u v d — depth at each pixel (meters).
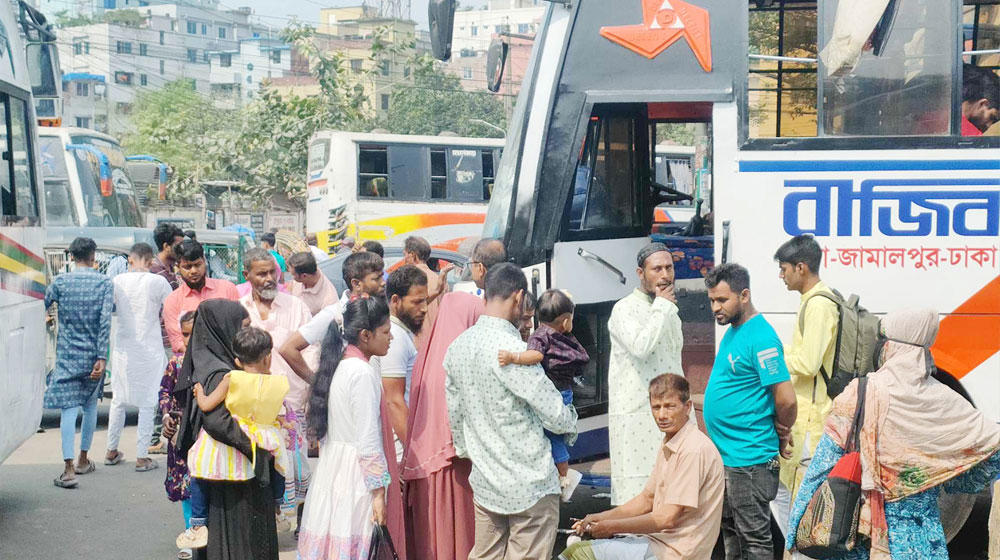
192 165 38.19
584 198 6.70
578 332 6.64
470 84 87.19
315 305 7.66
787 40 6.38
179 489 6.16
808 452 5.63
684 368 7.29
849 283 5.91
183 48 99.94
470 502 5.43
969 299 5.84
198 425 5.45
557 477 5.00
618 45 6.29
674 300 5.50
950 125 5.86
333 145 24.39
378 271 6.52
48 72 8.42
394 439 5.48
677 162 16.00
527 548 4.89
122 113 81.75
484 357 4.95
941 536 4.55
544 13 6.54
